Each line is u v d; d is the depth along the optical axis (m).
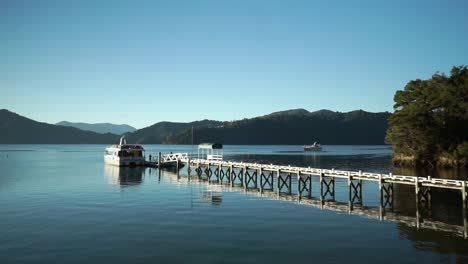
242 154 173.50
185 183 60.25
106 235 28.02
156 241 26.47
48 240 26.81
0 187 54.81
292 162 113.31
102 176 71.00
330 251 24.30
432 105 85.19
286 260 22.69
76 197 45.38
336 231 29.08
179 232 28.75
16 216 34.50
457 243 26.00
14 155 169.75
